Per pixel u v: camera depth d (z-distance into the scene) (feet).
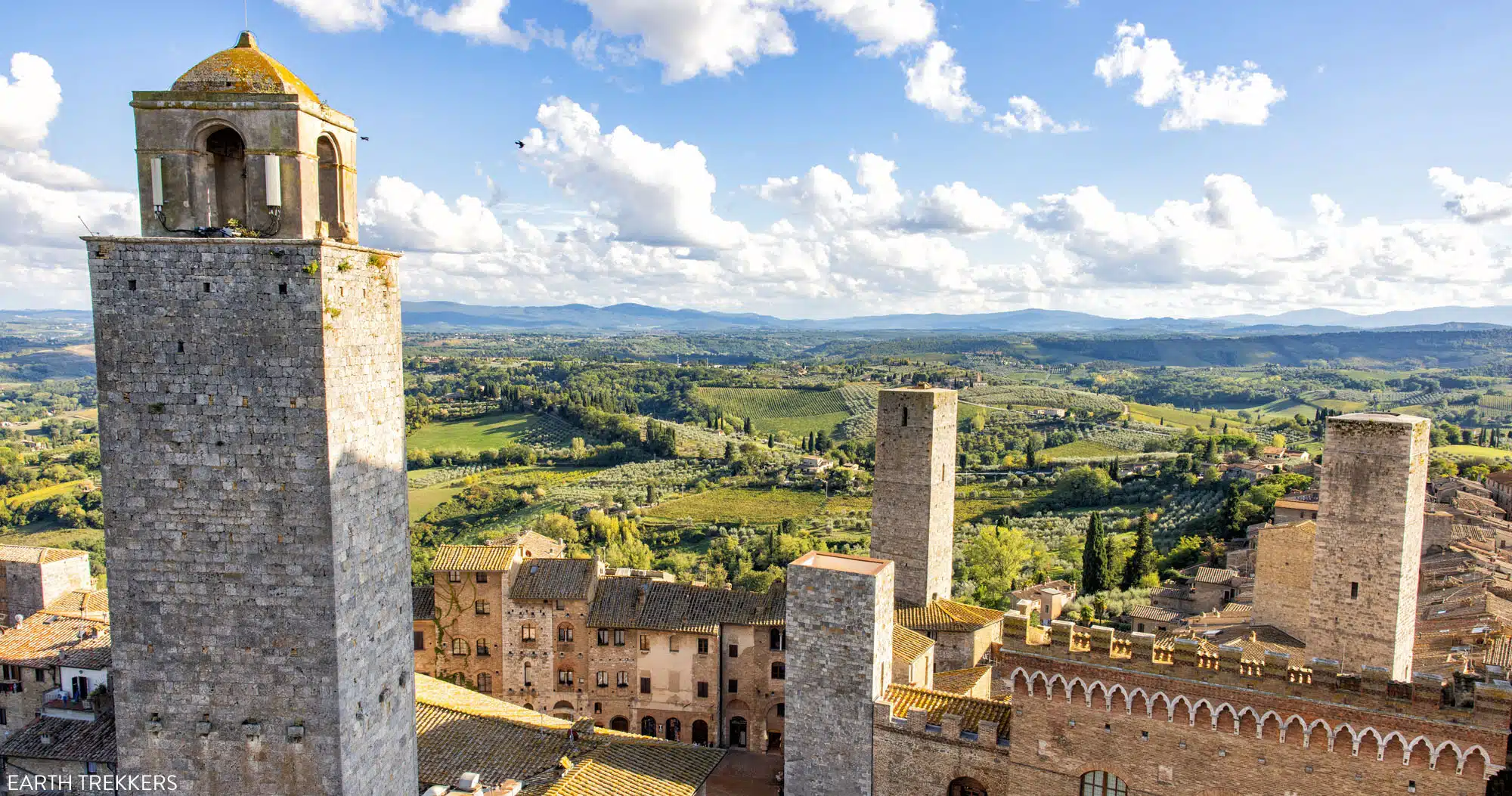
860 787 164.66
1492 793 120.37
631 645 252.42
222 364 95.40
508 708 203.51
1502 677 118.62
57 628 211.20
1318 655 159.94
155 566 98.78
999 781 151.84
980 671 212.23
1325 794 125.18
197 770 101.04
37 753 174.19
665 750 179.52
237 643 99.25
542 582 258.78
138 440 96.99
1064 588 387.14
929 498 249.96
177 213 95.91
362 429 103.50
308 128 96.99
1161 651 137.39
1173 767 135.23
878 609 162.71
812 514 632.79
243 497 97.09
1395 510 149.59
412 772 119.03
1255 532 412.77
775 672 246.47
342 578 99.81
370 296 104.42
